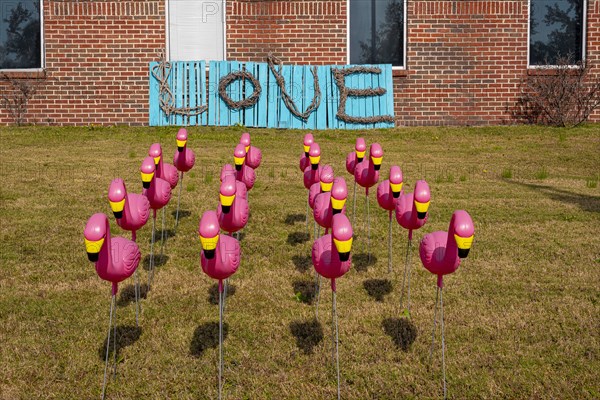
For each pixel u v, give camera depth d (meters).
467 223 3.65
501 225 6.95
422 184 4.28
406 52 13.67
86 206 7.68
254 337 4.49
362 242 6.53
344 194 4.02
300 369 4.08
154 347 4.33
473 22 13.60
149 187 5.13
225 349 4.31
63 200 7.91
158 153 5.94
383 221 7.24
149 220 7.24
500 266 5.77
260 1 13.50
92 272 5.69
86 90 13.48
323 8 13.54
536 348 4.29
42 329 4.59
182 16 13.53
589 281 5.41
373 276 5.62
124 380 3.95
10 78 13.39
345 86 13.45
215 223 3.53
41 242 6.43
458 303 5.00
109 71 13.45
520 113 13.75
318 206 4.73
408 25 13.57
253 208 7.68
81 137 12.05
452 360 4.16
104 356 4.22
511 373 4.00
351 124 13.47
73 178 8.98
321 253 3.85
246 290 5.32
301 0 13.52
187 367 4.10
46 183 8.68
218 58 13.66
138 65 13.45
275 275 5.65
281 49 13.59
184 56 13.63
